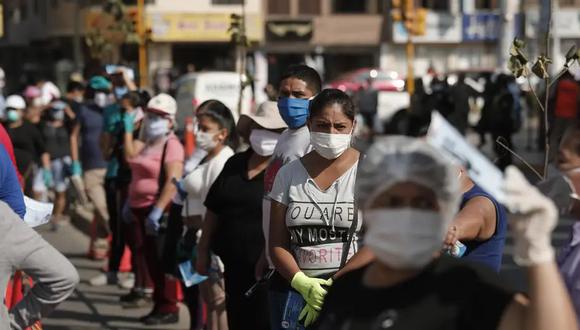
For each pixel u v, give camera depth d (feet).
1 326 19.52
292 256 25.58
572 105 59.16
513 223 12.97
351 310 14.57
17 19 230.07
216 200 31.04
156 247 42.93
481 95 116.37
